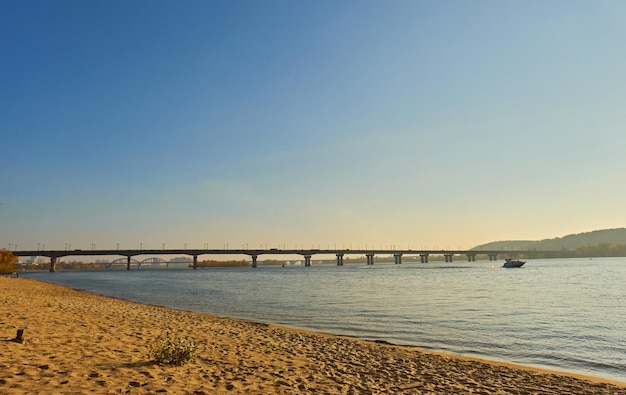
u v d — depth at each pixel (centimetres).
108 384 1011
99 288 8188
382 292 6750
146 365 1255
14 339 1436
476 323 3344
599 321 3462
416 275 13925
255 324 2856
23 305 2753
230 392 1049
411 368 1589
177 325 2402
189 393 1003
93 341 1598
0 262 16688
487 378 1482
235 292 6981
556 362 2038
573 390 1357
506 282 9381
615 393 1338
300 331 2666
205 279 13125
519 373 1596
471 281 9981
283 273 19212
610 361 2058
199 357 1510
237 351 1703
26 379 995
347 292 6806
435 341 2570
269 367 1422
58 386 960
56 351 1344
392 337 2705
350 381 1298
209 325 2558
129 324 2242
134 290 7550
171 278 14062
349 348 2003
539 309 4325
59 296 4381
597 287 7525
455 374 1520
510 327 3145
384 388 1241
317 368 1472
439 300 5331
